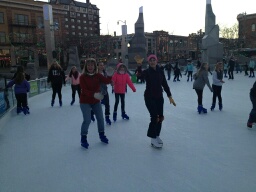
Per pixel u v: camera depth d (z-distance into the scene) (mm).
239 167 3191
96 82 4090
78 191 2691
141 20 28203
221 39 46750
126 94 10875
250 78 17828
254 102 4891
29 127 5559
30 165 3439
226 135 4586
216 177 2928
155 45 84312
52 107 8133
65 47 39125
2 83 8625
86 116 4070
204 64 6328
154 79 3973
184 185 2752
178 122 5633
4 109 6305
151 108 3973
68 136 4793
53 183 2896
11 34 43062
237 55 34344
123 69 5863
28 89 6977
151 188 2705
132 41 28484
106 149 4008
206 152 3748
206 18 26609
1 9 43656
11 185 2877
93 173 3127
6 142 4500
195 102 8344
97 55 49750
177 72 17203
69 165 3402
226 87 12383
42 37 39375
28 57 40812
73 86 8398
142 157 3617
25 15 46781
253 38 53344
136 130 5109
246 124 5336
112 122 5840
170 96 4184
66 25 80750
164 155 3672
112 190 2686
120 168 3256
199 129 5031
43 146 4234
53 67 8062
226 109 7023
